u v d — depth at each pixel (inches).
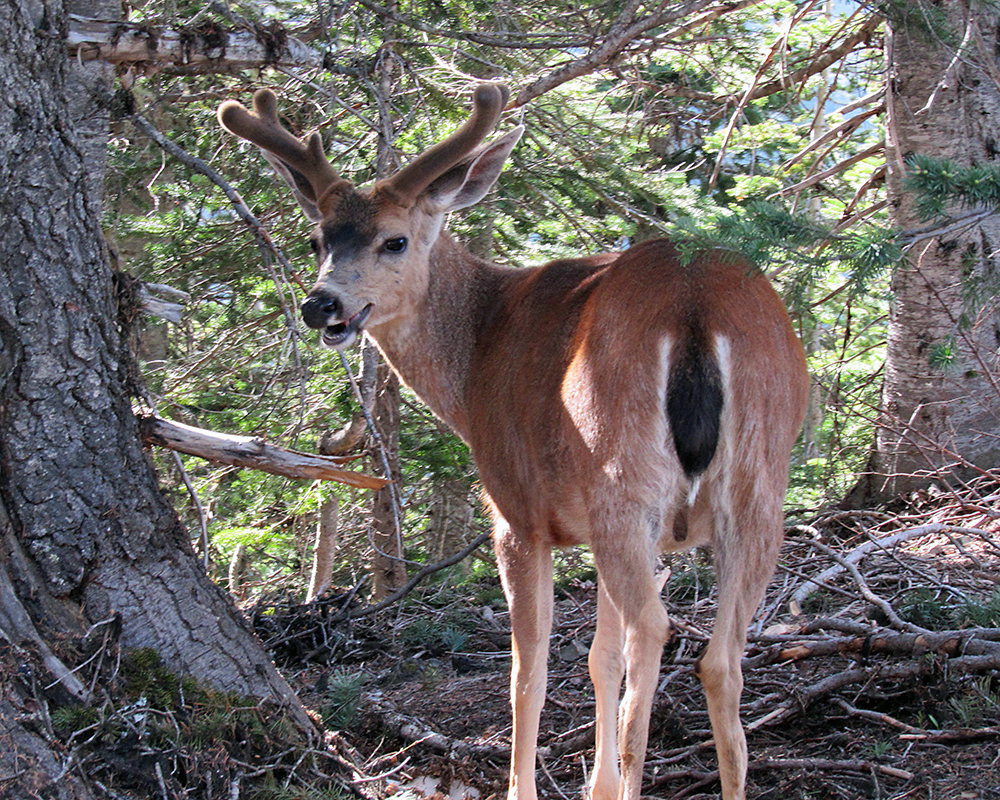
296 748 191.0
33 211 175.8
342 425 407.8
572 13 322.3
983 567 269.7
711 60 427.2
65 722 163.0
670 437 165.3
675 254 176.2
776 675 229.1
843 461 391.9
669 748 211.2
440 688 260.4
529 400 195.2
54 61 179.6
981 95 335.9
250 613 311.3
